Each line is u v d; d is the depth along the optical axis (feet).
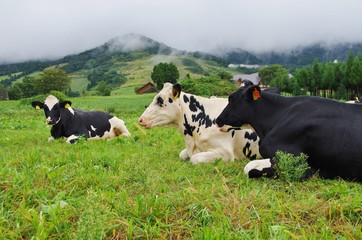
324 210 12.82
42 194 14.32
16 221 11.93
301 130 17.97
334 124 17.57
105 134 38.04
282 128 18.61
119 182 16.56
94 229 10.29
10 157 21.68
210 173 19.40
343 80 242.58
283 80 290.15
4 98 314.76
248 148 23.27
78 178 16.65
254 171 17.98
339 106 18.22
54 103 33.88
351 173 17.25
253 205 13.26
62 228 11.68
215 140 23.02
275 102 19.86
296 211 12.92
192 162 22.57
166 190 15.60
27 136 36.86
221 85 160.35
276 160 17.83
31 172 17.10
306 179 17.52
